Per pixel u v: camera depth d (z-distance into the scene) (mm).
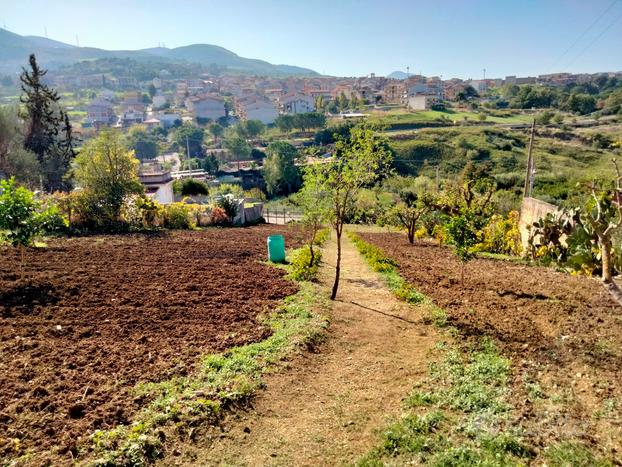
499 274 15562
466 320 10359
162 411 6160
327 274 15609
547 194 37719
